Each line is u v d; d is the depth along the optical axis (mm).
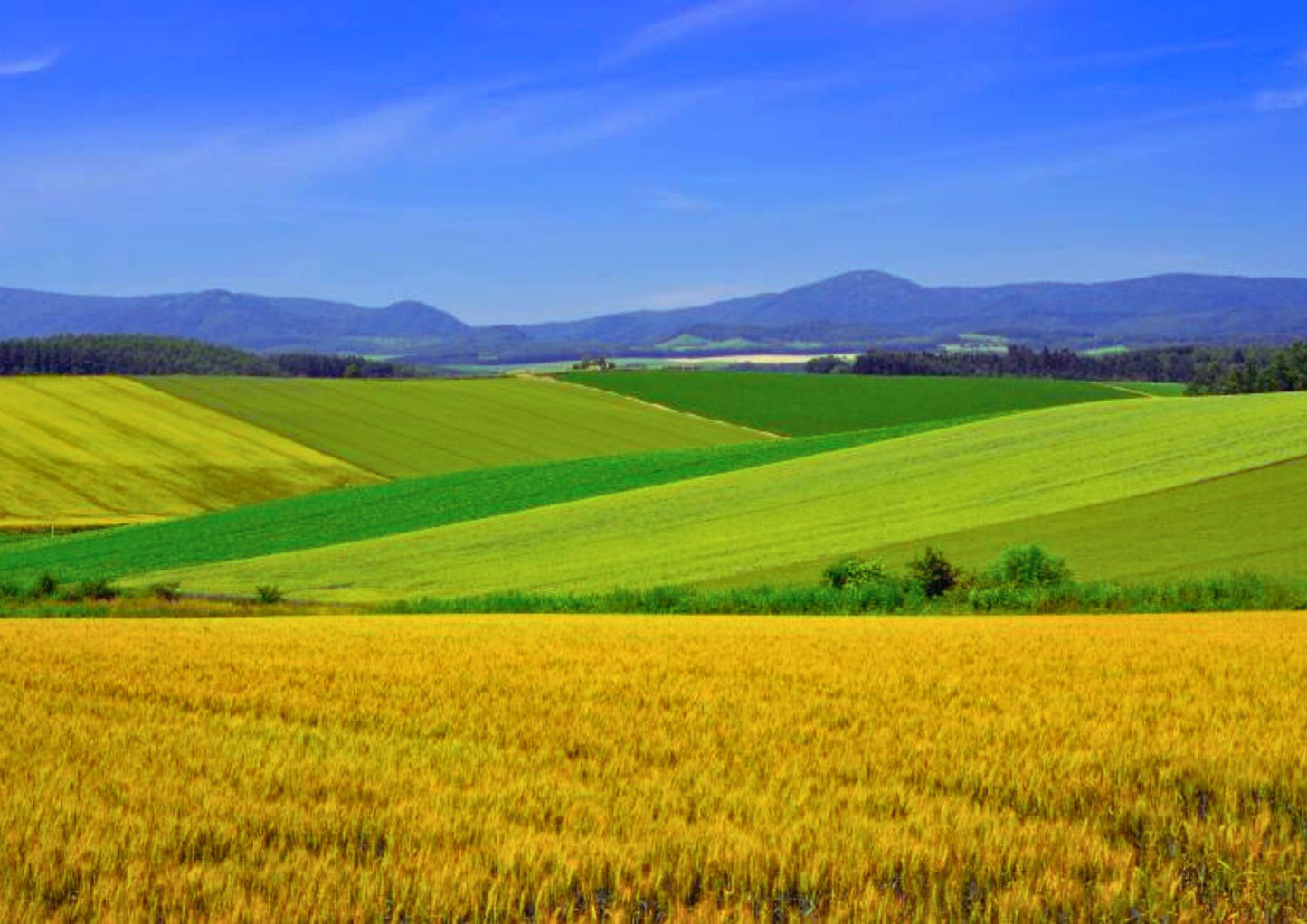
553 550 51469
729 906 6621
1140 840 7992
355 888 6715
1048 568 34750
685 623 28109
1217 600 31906
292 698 14453
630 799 8867
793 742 11383
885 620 29062
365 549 55812
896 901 6648
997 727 12039
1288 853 7422
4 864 7039
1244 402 70625
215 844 7680
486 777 9727
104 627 27531
